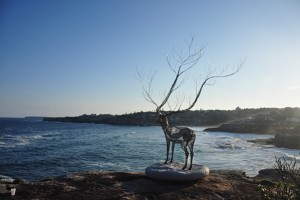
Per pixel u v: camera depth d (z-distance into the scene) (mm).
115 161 35438
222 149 50156
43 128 123000
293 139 59219
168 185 10117
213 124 180000
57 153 42281
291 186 6176
